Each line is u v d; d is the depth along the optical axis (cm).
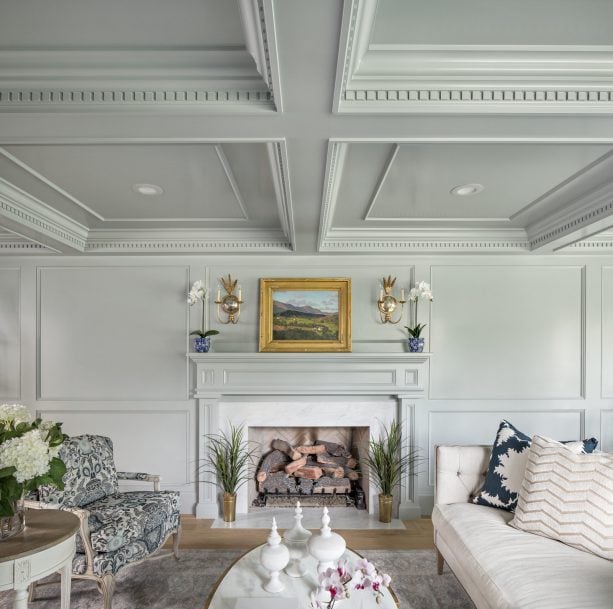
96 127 173
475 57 144
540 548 203
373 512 381
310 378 379
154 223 345
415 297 374
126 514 253
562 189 264
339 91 145
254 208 306
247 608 167
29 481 181
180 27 133
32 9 125
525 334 390
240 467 379
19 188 264
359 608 170
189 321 392
